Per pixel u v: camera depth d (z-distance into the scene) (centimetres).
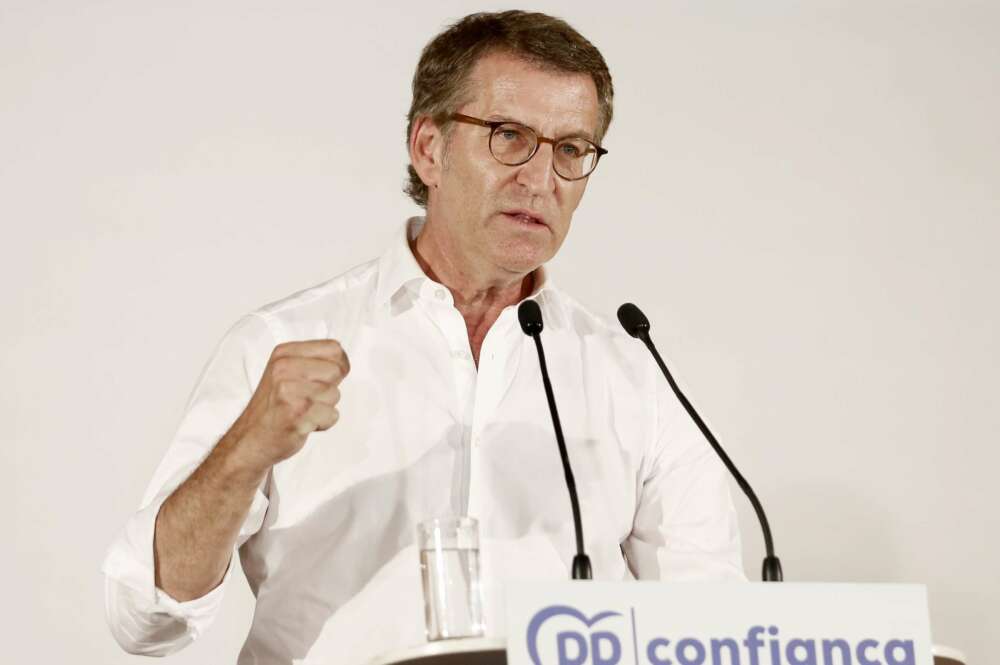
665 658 352
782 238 788
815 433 768
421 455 534
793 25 817
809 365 775
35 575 654
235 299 705
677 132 789
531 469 548
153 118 712
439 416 542
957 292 801
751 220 787
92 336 682
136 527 468
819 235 793
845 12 826
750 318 774
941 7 838
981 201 816
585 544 546
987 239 812
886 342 786
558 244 546
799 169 799
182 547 459
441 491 532
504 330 562
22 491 659
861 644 369
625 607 353
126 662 657
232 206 714
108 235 693
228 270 707
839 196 800
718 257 778
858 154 808
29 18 705
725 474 584
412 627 507
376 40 755
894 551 762
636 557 571
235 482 441
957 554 768
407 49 759
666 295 766
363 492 522
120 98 709
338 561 514
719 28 808
